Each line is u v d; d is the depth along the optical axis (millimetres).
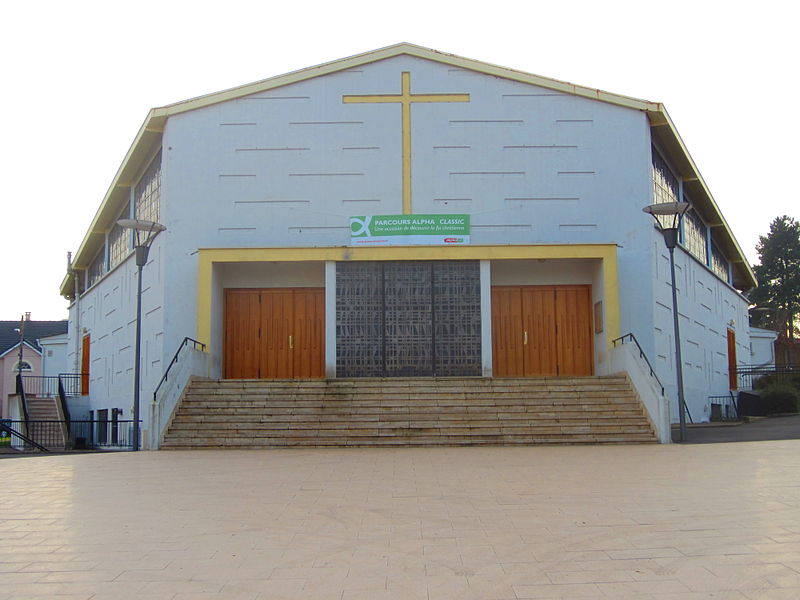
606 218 23109
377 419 17812
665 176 26203
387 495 10055
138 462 14422
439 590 5934
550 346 23500
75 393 37062
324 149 23391
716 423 25328
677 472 11633
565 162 23312
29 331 59156
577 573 6305
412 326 21828
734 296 38000
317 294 23703
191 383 19359
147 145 25312
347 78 23656
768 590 5699
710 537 7359
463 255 21875
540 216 23125
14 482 11930
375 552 7125
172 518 8820
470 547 7227
